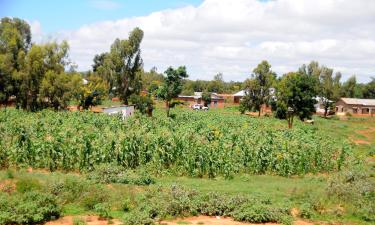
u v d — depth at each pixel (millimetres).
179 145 22766
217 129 31406
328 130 51594
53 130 26781
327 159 25344
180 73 55344
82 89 59812
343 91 115188
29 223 12703
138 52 74312
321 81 85812
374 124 70812
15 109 54000
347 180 19172
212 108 88375
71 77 58156
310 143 27172
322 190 17375
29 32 61344
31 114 42656
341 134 48500
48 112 44875
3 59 53438
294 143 25875
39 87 55406
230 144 24531
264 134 31000
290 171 23484
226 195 16016
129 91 74625
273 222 14055
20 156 21188
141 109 54625
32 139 22469
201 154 22109
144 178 18625
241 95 97000
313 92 51438
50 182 15711
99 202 14594
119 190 16016
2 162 20828
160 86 55906
